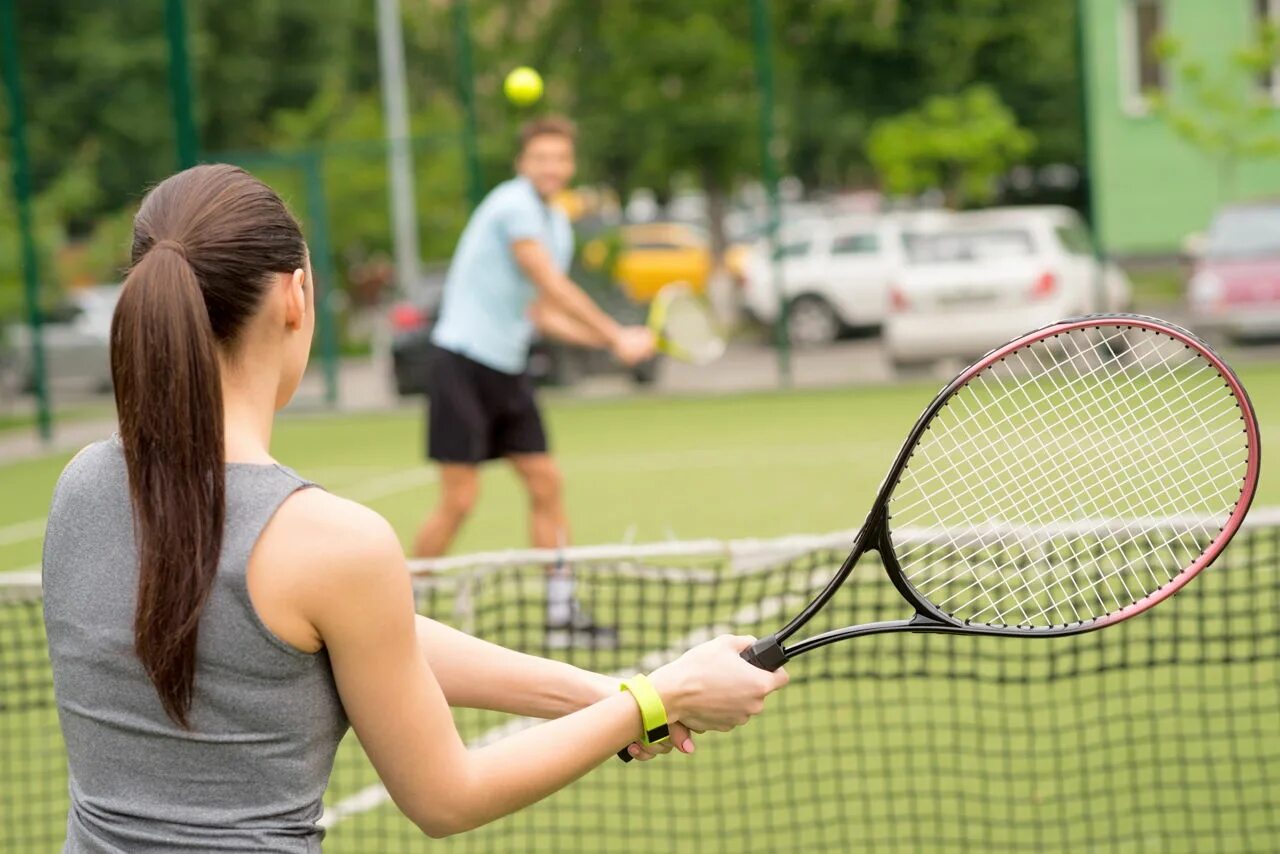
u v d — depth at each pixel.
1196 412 3.71
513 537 12.57
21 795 6.87
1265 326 21.42
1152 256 29.00
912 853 5.80
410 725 2.51
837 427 18.20
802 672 7.79
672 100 31.23
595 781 6.71
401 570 2.46
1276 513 6.74
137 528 2.40
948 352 22.00
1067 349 3.76
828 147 30.94
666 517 13.04
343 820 6.45
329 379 23.95
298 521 2.40
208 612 2.37
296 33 38.88
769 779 6.61
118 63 32.06
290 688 2.42
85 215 29.30
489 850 6.09
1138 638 7.82
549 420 20.83
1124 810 6.09
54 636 2.51
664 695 2.81
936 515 3.84
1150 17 28.73
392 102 30.66
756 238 34.72
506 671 3.00
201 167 2.61
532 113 31.88
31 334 21.64
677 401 22.12
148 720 2.43
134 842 2.42
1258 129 27.92
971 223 22.48
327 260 23.86
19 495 17.05
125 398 2.42
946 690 7.46
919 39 29.67
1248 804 6.08
